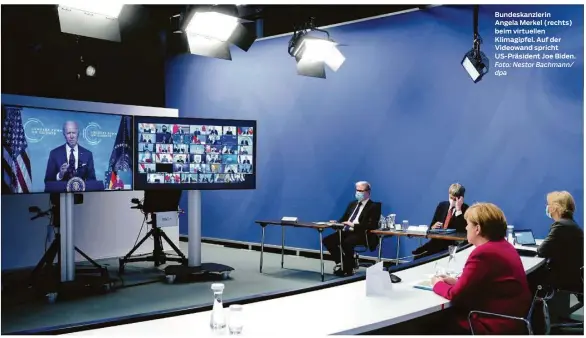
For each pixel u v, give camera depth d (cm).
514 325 222
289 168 714
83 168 481
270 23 670
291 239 710
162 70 870
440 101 581
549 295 295
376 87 631
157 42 827
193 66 833
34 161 452
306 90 695
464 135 564
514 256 238
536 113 516
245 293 476
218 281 534
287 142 716
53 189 464
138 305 436
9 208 582
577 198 491
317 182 685
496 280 228
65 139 470
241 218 771
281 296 237
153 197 602
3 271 575
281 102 721
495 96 542
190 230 557
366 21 639
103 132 495
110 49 806
